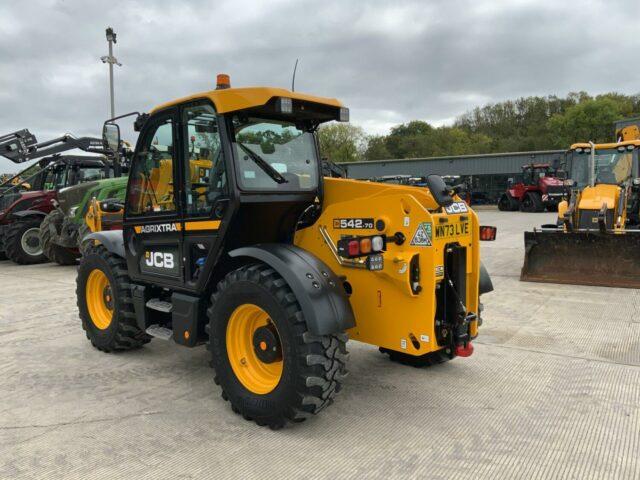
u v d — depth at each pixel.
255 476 2.71
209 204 3.55
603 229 7.64
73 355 4.78
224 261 3.60
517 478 2.67
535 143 59.09
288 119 3.72
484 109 72.56
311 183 3.77
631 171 9.91
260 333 3.31
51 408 3.59
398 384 3.98
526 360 4.49
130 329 4.56
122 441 3.10
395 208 3.35
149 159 4.10
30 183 12.47
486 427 3.25
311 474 2.72
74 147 12.87
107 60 16.19
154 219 4.01
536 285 7.75
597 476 2.68
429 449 2.98
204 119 3.53
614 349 4.74
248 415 3.30
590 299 6.73
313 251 3.82
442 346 3.48
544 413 3.45
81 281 4.97
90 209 9.55
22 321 6.08
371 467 2.79
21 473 2.75
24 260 11.36
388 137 70.56
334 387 3.12
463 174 37.94
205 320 3.77
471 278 3.70
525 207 27.31
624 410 3.47
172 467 2.80
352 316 3.16
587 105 52.94
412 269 3.27
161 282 4.03
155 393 3.85
